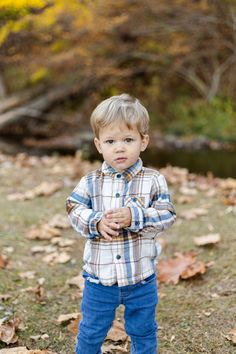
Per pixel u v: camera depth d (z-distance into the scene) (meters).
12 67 14.48
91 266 2.14
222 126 13.12
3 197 5.30
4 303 3.04
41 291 3.15
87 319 2.18
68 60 13.17
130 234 2.10
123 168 2.12
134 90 15.21
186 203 5.10
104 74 14.11
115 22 12.05
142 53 14.18
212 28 13.75
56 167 6.75
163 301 3.15
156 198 2.15
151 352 2.22
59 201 5.17
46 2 8.05
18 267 3.60
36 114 14.05
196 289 3.28
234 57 14.29
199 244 3.87
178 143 12.28
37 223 4.52
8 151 11.53
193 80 14.67
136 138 2.11
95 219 2.07
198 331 2.77
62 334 2.76
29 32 11.73
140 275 2.10
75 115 14.58
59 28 11.53
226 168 9.26
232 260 3.58
